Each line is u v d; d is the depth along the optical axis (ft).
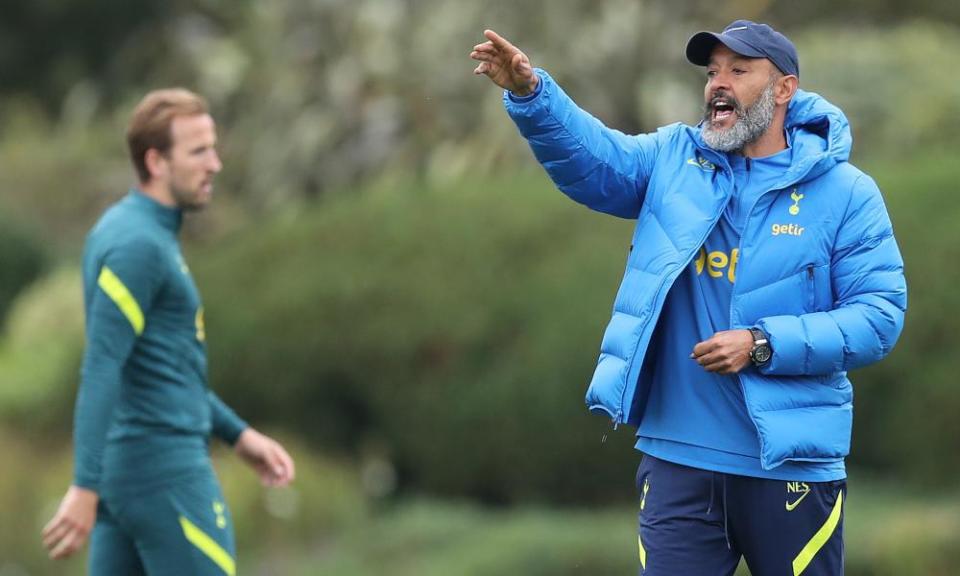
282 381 121.49
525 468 111.14
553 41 156.04
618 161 51.85
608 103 152.05
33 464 118.73
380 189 139.64
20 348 160.97
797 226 49.70
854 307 49.24
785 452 48.52
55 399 129.80
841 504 51.29
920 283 105.70
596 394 50.98
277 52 177.17
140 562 60.80
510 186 130.21
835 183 50.14
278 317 122.52
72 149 236.43
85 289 59.47
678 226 50.29
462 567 99.91
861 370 104.99
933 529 93.76
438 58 160.45
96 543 60.54
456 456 114.01
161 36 271.28
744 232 49.70
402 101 161.27
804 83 155.02
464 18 161.58
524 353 111.86
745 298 49.39
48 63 297.74
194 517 59.57
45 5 291.79
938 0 219.61
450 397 113.91
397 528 109.70
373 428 120.16
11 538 108.99
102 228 59.16
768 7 210.79
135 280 58.08
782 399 48.83
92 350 57.47
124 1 288.10
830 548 50.83
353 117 162.71
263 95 177.47
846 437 49.90
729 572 51.21
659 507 51.19
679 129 52.65
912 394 103.09
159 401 59.26
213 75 183.32
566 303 112.57
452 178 142.31
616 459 108.47
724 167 50.65
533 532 102.01
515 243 119.65
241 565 107.76
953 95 144.56
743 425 50.08
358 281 121.29
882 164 127.03
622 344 50.34
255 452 65.36
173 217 60.34
